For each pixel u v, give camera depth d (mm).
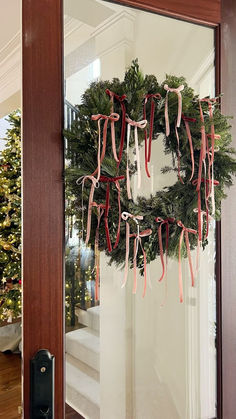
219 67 986
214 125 883
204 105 886
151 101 840
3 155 2629
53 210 768
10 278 2533
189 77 970
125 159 826
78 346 820
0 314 2549
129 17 902
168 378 954
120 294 876
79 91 824
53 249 769
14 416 1931
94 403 851
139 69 907
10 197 2574
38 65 766
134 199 859
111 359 879
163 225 872
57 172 772
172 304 945
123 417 896
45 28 778
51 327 770
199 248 929
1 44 2316
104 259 843
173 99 841
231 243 986
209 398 986
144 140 861
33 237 749
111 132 797
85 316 830
